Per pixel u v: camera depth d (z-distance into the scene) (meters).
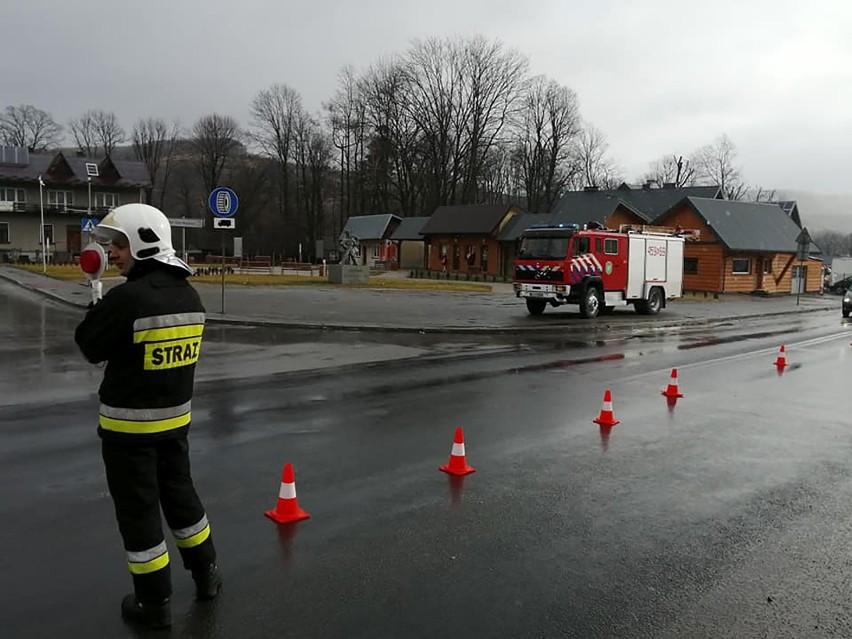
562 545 4.75
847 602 4.02
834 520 5.32
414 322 19.66
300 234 81.50
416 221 66.94
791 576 4.34
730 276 42.41
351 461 6.54
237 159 88.12
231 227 19.75
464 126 72.44
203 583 3.85
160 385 3.52
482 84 71.56
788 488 6.07
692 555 4.63
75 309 21.83
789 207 55.78
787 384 11.57
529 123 75.94
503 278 50.88
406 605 3.86
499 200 86.19
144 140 95.50
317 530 4.89
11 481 5.76
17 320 18.52
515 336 18.22
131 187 72.81
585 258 22.48
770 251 43.66
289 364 12.34
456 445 6.30
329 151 82.62
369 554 4.52
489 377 11.48
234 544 4.62
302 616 3.71
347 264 37.31
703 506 5.59
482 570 4.33
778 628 3.71
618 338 18.34
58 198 69.94
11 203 66.81
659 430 8.12
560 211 52.41
